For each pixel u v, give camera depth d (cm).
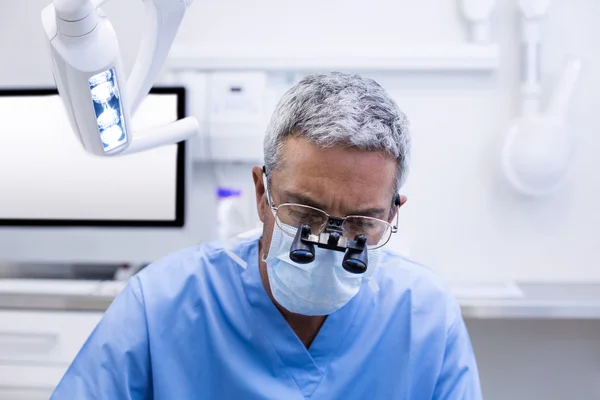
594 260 195
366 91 85
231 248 106
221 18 199
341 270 85
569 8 191
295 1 197
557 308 164
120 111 83
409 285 108
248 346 100
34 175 172
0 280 185
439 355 103
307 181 81
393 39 195
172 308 101
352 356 101
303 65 191
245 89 191
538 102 192
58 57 74
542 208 195
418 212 197
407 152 87
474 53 188
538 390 200
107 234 174
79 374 94
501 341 200
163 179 169
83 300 162
